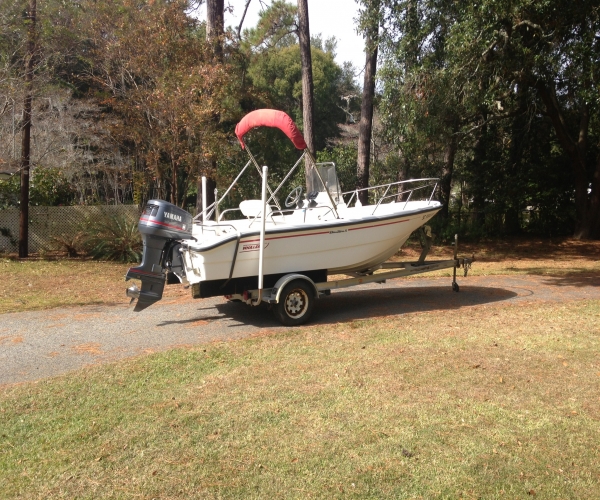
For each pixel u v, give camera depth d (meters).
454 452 4.01
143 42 15.38
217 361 6.12
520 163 22.77
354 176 22.09
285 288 7.80
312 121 19.11
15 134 18.44
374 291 10.85
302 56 18.94
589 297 9.95
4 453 4.07
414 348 6.50
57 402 4.98
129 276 7.48
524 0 12.01
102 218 16.83
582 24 13.38
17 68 16.03
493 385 5.29
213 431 4.35
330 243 8.46
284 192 20.25
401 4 15.18
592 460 3.91
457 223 22.08
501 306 9.02
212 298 10.12
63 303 9.85
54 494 3.54
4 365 6.26
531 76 14.96
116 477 3.72
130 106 15.53
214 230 8.23
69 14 17.22
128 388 5.32
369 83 19.95
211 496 3.50
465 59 13.55
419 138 16.73
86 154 21.06
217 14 16.47
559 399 4.97
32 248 17.03
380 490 3.55
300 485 3.61
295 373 5.66
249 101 19.45
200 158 15.30
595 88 13.75
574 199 22.75
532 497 3.49
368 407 4.77
